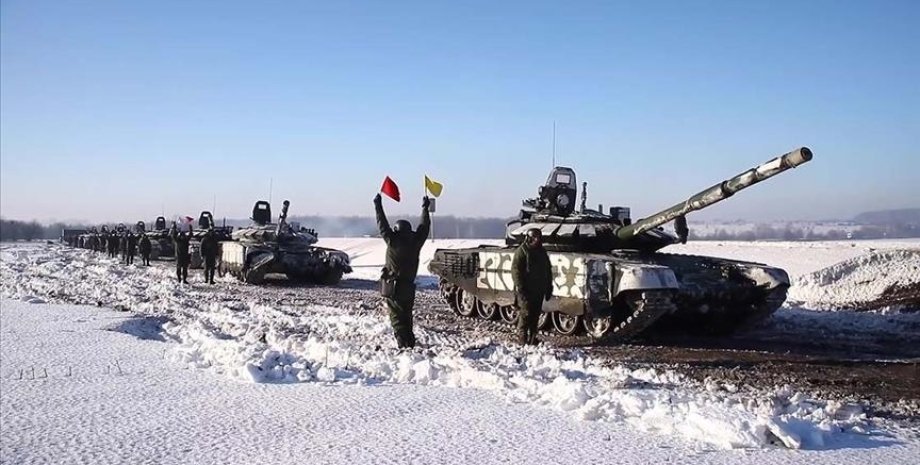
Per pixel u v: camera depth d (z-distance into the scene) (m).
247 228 33.47
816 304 22.27
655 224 14.73
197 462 5.72
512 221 19.17
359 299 22.98
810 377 10.56
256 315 17.98
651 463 5.71
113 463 5.70
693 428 6.50
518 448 6.07
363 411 7.32
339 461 5.73
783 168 11.28
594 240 16.50
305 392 8.22
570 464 5.67
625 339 14.78
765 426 6.41
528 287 12.71
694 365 11.52
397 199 11.45
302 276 30.06
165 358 10.57
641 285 13.50
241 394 8.12
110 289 24.56
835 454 6.11
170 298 22.20
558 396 7.80
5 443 6.24
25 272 33.62
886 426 7.35
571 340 15.09
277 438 6.38
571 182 18.67
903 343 14.66
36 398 7.94
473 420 6.97
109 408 7.48
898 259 25.42
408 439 6.33
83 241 74.62
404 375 9.27
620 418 7.07
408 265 11.48
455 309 19.58
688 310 15.28
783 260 32.31
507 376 9.02
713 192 12.84
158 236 48.75
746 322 15.91
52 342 12.16
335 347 11.29
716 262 16.27
